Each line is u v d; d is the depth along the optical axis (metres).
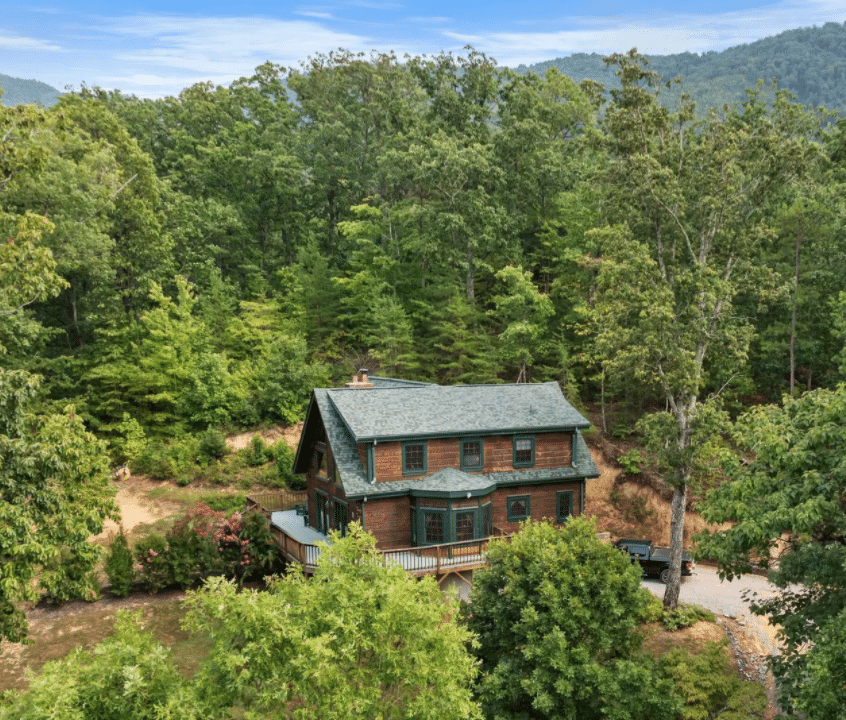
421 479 28.77
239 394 44.81
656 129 30.19
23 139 22.89
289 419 44.56
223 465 41.16
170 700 10.04
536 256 49.75
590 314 35.62
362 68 64.19
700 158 28.55
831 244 40.81
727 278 28.55
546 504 31.22
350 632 11.41
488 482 28.94
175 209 53.88
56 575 16.52
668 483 27.11
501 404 31.59
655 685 16.72
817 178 31.88
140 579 27.84
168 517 35.78
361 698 11.11
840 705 12.20
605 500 40.00
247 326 50.97
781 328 41.66
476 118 63.00
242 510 33.94
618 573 17.38
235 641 11.52
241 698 11.27
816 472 14.31
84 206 39.94
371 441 27.47
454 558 27.33
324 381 46.91
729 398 42.66
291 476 40.47
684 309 28.45
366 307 50.59
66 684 9.91
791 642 16.09
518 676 16.45
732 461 17.38
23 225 19.59
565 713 16.09
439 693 11.65
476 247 47.41
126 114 69.50
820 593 16.86
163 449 41.84
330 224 63.06
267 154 58.97
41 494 15.75
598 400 46.91
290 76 75.69
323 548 13.04
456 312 45.09
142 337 46.47
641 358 26.84
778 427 15.61
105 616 25.45
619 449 41.72
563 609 16.44
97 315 45.34
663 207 28.59
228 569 28.58
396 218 52.50
